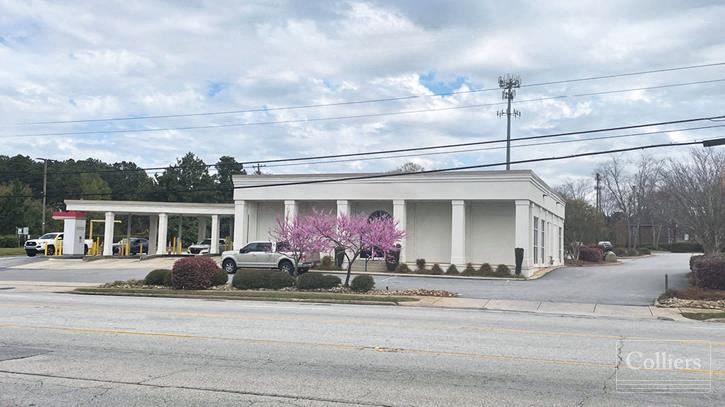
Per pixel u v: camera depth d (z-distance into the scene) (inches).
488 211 1350.9
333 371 322.3
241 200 1476.4
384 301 776.3
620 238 3267.7
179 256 1784.0
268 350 382.3
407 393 277.1
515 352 381.1
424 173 1226.0
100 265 1483.8
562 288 970.7
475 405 257.9
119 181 3565.5
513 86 2027.6
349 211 1402.6
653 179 3107.8
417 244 1390.3
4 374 313.7
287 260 1160.8
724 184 1085.8
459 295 861.2
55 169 3403.1
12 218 2496.3
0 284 1037.2
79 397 269.6
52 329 468.4
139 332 454.9
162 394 274.7
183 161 3235.7
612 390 285.3
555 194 1654.8
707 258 923.4
